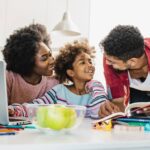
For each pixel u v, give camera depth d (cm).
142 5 247
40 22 242
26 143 56
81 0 250
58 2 245
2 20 234
